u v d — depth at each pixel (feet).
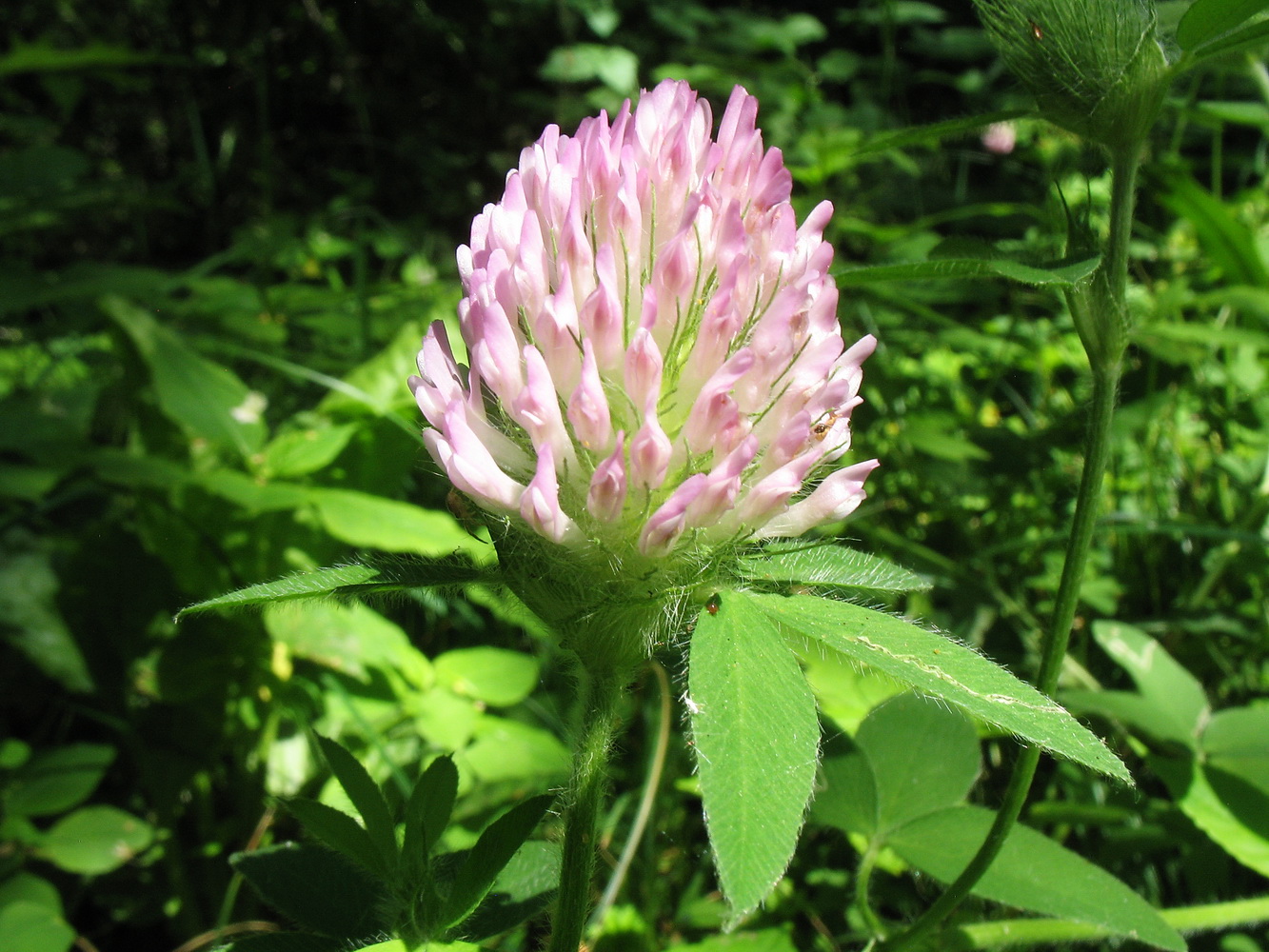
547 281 0.24
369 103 1.70
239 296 0.75
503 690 0.52
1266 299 0.56
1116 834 0.42
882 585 0.24
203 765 0.52
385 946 0.23
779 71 1.18
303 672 0.52
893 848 0.32
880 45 1.59
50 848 0.47
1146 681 0.40
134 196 0.81
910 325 0.78
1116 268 0.27
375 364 0.60
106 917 0.52
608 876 0.45
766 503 0.22
